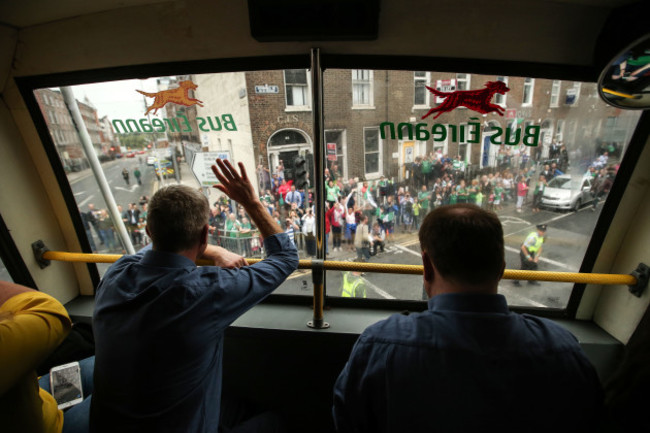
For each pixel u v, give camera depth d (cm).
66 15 150
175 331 79
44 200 196
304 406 182
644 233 159
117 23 151
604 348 170
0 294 81
